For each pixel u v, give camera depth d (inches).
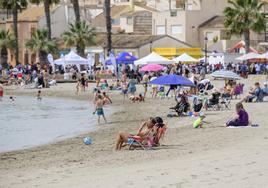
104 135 2459.4
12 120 3189.0
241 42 6904.5
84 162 1697.8
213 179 1249.4
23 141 2385.6
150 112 3334.2
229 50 7180.1
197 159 1567.4
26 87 5541.3
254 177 1248.2
